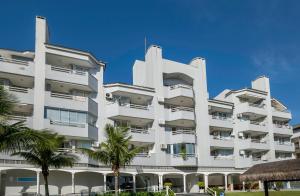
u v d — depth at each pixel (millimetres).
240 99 64125
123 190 43188
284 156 68250
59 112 41688
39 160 27719
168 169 48500
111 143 32844
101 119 46531
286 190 53594
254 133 63656
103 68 48344
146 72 53281
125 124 48656
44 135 16984
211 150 57375
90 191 42469
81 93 45438
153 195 38500
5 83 40406
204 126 54312
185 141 50125
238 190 56031
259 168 16422
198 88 55375
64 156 29766
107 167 42562
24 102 39656
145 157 47031
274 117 67438
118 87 47688
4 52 41750
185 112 51094
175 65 53969
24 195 37688
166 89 52188
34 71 41125
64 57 43594
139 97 50031
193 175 52188
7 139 15883
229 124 58750
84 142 43594
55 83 42688
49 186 39656
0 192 36719
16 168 35906
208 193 47000
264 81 67500
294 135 80312
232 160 56344
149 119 49188
